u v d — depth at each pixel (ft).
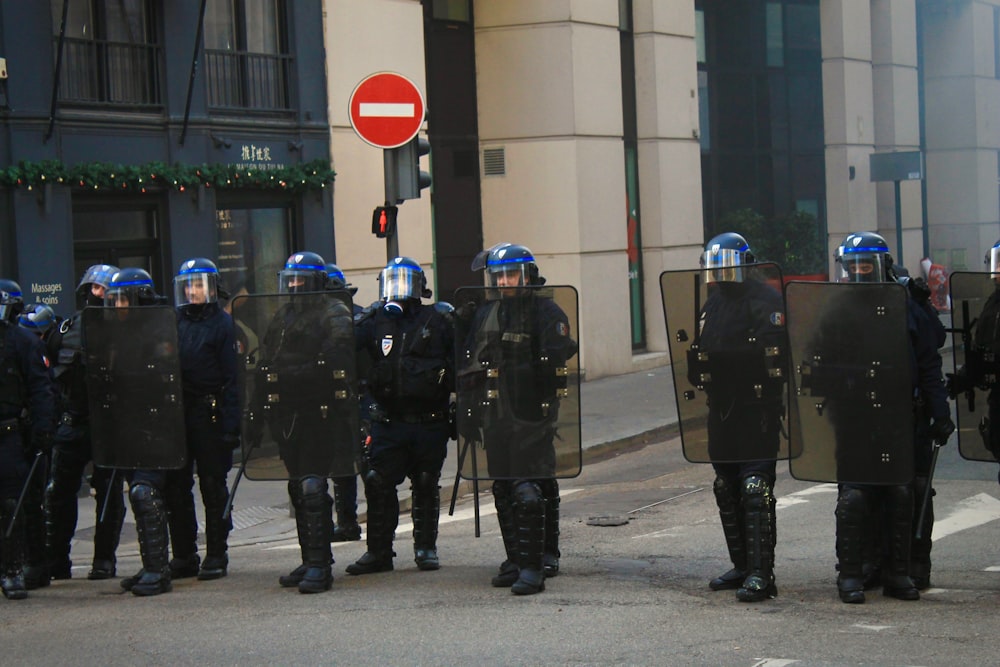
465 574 28.58
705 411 24.61
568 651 20.66
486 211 72.79
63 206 45.21
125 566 33.96
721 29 93.81
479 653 20.66
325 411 26.68
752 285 24.27
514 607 24.34
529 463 25.75
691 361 24.62
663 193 79.20
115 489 30.42
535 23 71.00
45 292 44.70
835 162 101.65
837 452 23.94
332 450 26.68
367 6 57.72
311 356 26.68
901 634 21.54
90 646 22.20
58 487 30.04
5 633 23.61
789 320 23.97
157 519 27.53
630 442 55.26
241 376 26.96
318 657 20.75
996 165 125.08
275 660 20.66
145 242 48.70
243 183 51.26
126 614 24.97
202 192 49.96
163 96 49.01
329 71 55.93
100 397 27.63
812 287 23.86
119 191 47.29
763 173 96.73
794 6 98.53
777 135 97.76
